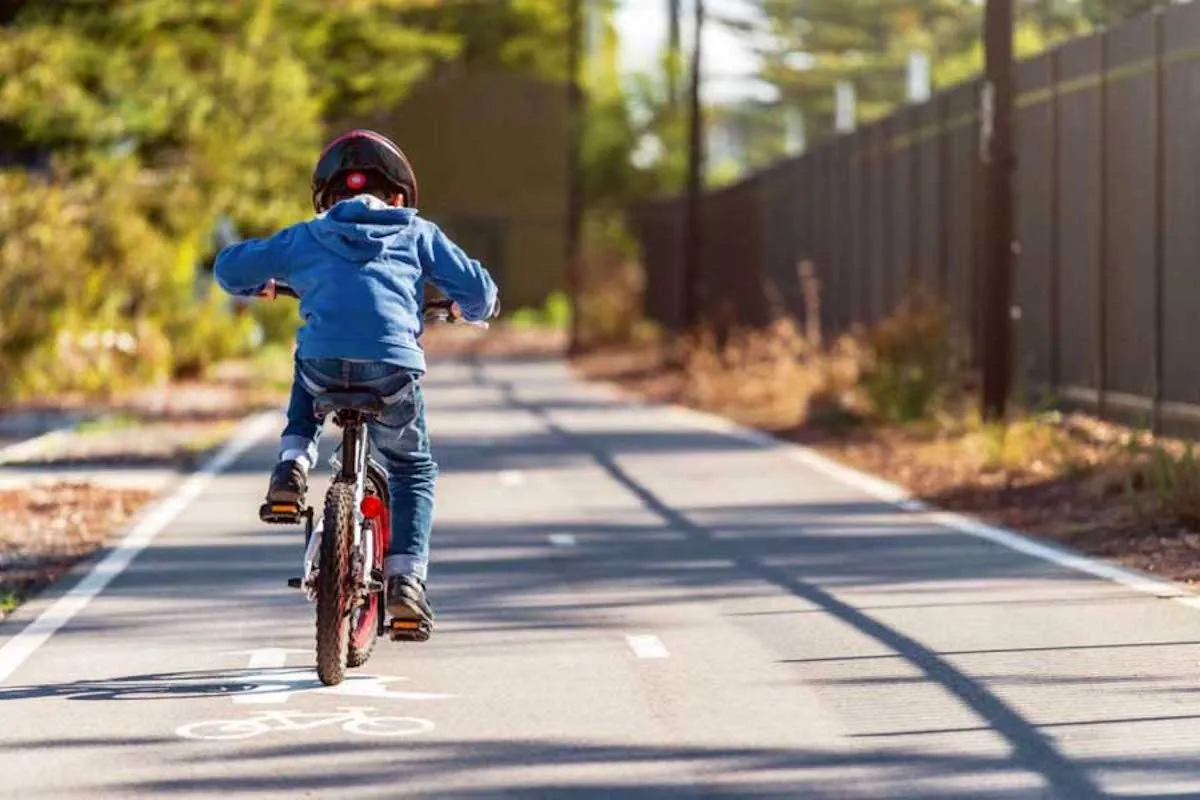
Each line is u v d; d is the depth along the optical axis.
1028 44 102.44
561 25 175.12
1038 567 30.19
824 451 51.69
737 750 18.45
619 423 63.19
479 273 20.77
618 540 34.19
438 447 53.62
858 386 58.62
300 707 20.58
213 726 19.70
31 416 62.44
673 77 161.38
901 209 68.19
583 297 123.94
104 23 71.94
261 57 92.56
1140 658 22.64
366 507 20.64
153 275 75.31
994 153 48.72
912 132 66.75
